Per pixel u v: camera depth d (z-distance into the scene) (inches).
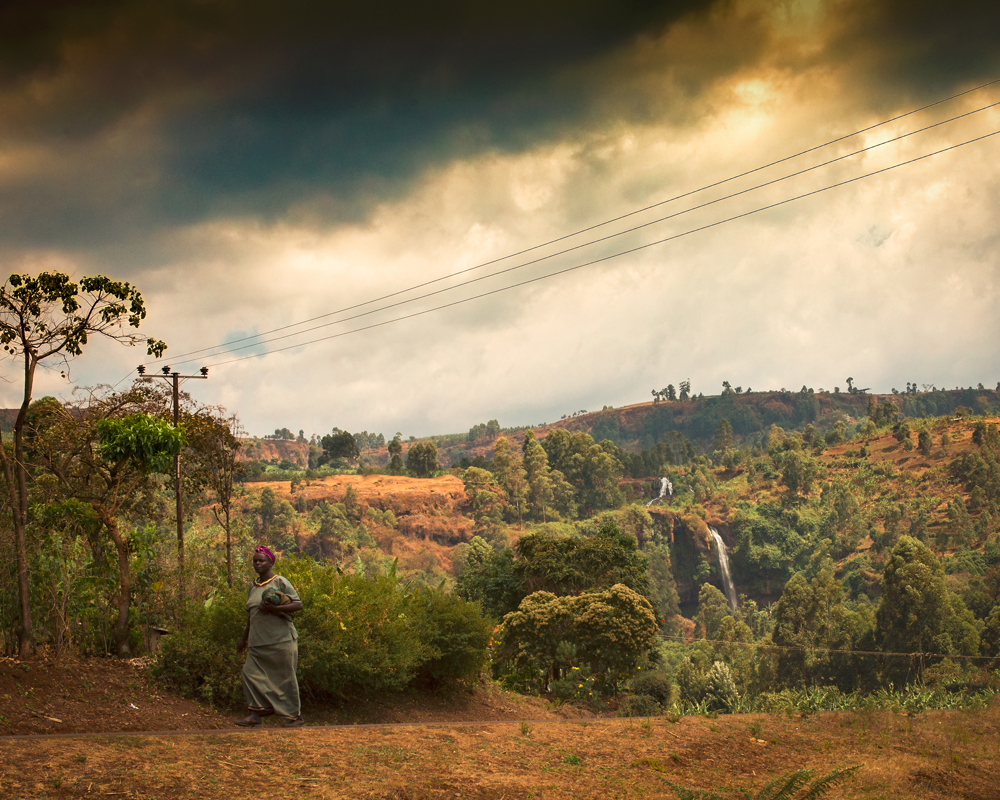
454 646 590.9
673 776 305.6
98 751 241.6
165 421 593.3
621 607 1135.0
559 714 722.2
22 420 452.1
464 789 245.4
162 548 598.9
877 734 446.0
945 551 6702.8
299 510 7091.5
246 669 334.6
